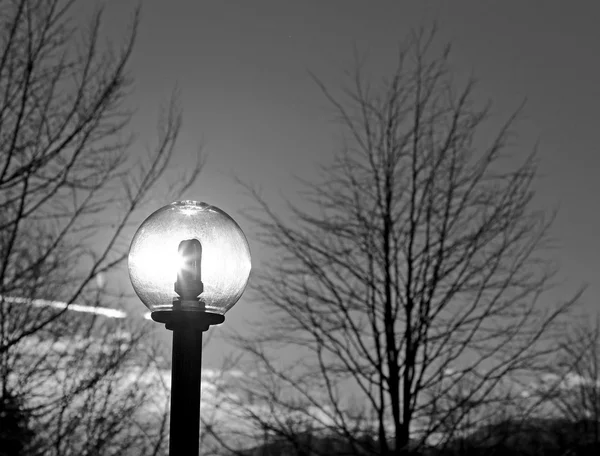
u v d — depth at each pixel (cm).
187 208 368
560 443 1227
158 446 1023
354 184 1232
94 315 1012
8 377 953
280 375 1166
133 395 1017
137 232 363
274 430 1098
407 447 1069
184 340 347
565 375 1166
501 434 1105
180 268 350
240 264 363
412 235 1169
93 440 973
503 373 1098
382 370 1133
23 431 914
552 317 1164
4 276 920
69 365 977
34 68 962
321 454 1126
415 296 1141
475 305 1155
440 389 1126
